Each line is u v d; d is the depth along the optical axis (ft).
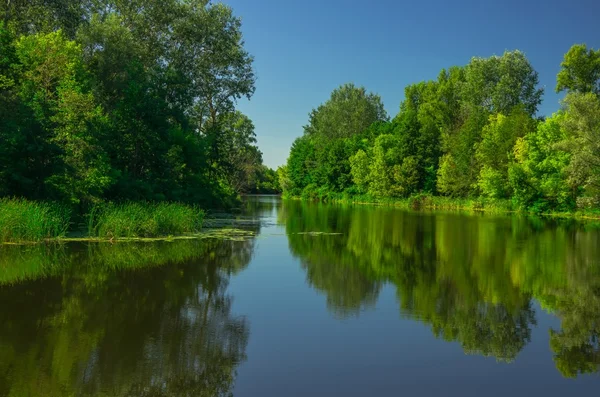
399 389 20.79
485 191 162.91
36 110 66.28
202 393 19.92
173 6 120.57
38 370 22.02
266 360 23.94
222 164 137.80
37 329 27.89
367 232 83.87
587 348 26.37
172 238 68.44
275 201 234.79
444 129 220.43
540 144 145.79
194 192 109.70
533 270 48.88
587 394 20.53
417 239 74.13
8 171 62.59
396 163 211.00
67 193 66.74
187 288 39.09
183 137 107.65
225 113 137.69
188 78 116.57
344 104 290.97
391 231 85.71
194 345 25.79
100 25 104.94
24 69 80.07
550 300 36.91
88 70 93.66
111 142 85.56
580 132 112.57
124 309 32.42
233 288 39.65
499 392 20.58
